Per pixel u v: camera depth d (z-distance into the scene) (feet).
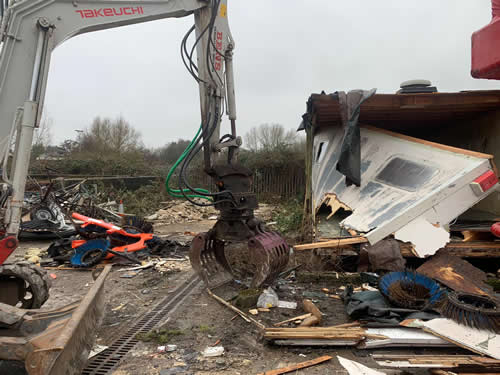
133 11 15.87
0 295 14.70
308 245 19.34
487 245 20.29
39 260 25.73
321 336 12.60
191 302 17.56
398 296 15.17
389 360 10.82
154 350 12.68
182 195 18.02
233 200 17.34
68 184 50.85
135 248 25.93
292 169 67.51
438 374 10.38
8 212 13.06
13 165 13.33
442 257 18.26
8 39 13.21
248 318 15.08
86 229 25.44
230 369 11.38
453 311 13.03
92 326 10.46
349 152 24.64
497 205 26.86
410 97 24.98
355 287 18.85
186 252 29.17
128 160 77.10
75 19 14.61
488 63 6.36
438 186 19.70
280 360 11.96
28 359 7.44
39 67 13.47
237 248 24.91
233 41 19.40
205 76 18.51
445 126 34.27
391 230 18.88
